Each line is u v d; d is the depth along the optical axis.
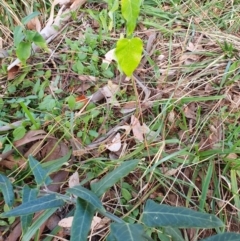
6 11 0.65
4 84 0.57
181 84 0.57
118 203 0.46
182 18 0.68
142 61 0.60
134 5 0.30
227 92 0.56
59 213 0.45
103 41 0.63
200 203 0.45
